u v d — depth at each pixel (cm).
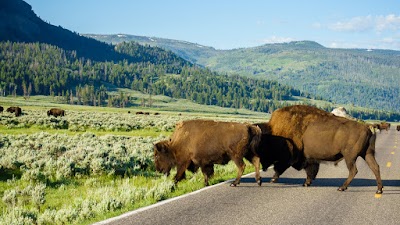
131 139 2856
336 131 1180
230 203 973
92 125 4625
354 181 1400
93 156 1656
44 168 1452
